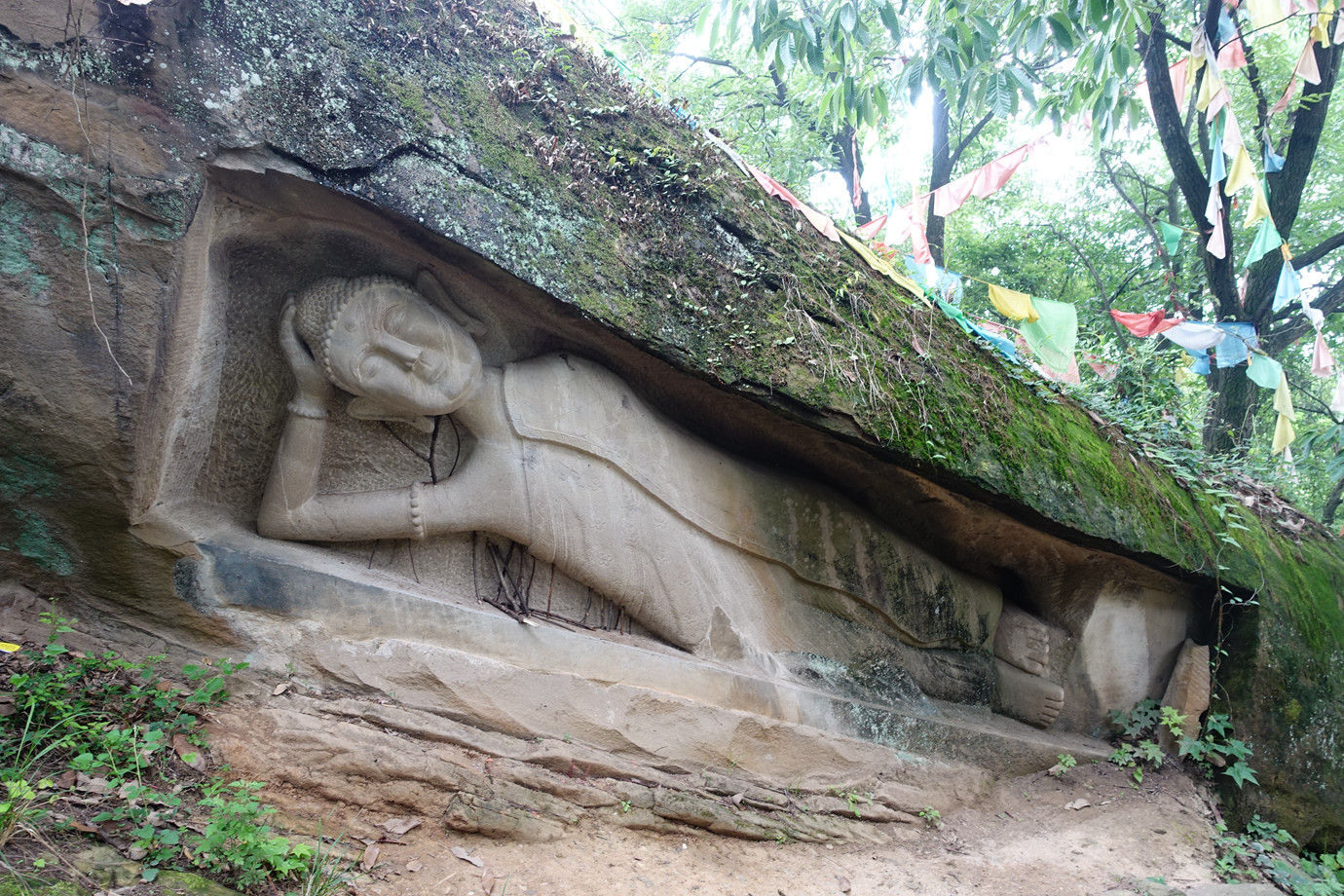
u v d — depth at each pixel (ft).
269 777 8.14
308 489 9.73
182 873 6.77
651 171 10.52
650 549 10.91
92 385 8.00
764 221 11.48
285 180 8.30
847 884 9.91
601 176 10.05
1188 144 24.29
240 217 8.64
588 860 8.88
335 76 8.32
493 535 10.59
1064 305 13.97
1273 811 14.38
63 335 7.86
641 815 9.76
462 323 10.16
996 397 12.61
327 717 8.78
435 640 9.68
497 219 9.06
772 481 12.04
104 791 7.28
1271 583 15.08
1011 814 12.76
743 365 10.34
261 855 7.06
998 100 14.90
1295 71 17.93
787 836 10.52
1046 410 13.58
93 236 7.72
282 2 8.19
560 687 10.02
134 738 7.59
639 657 10.62
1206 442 24.93
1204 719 14.74
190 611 8.95
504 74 9.62
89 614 8.92
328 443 10.09
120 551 8.78
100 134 7.56
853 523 12.59
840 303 11.62
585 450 10.57
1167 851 12.10
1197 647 14.99
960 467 11.60
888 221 15.14
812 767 11.46
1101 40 16.22
